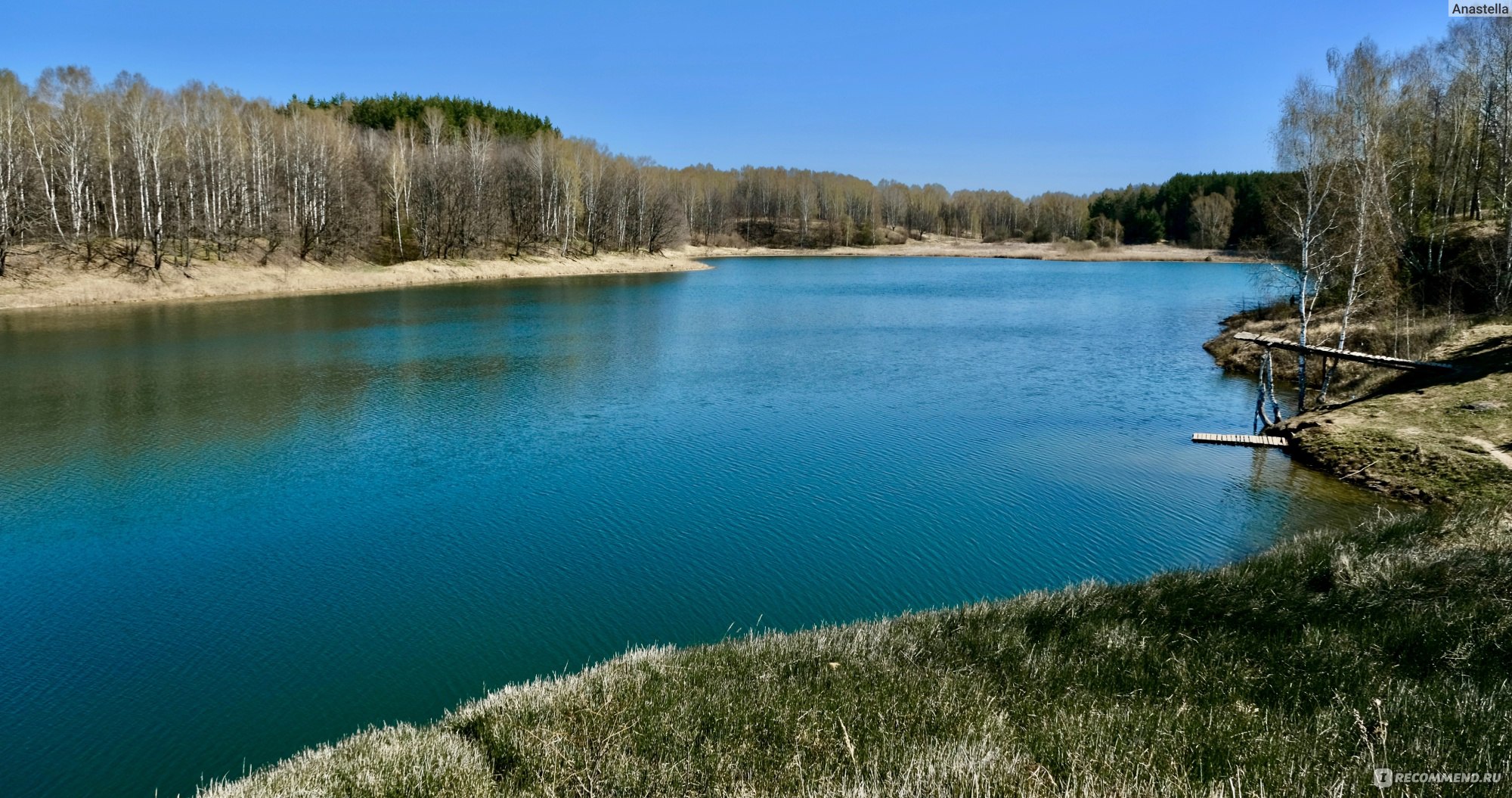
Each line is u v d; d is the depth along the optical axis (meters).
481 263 94.88
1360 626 9.67
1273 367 36.81
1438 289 41.56
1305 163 29.80
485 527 19.12
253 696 12.44
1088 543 18.14
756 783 6.91
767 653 10.64
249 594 15.84
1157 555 17.48
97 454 24.78
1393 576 11.05
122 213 69.38
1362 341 35.66
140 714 12.00
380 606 15.29
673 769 7.20
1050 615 11.44
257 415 29.55
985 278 107.81
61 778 10.59
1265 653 9.20
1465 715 7.05
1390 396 26.81
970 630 11.07
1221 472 23.02
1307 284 32.94
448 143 120.81
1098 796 5.85
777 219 190.25
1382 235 35.59
